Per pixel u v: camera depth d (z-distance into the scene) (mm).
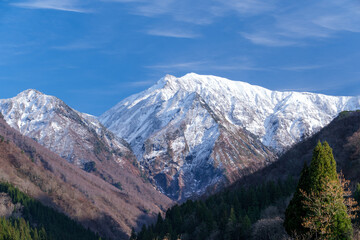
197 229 148250
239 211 142875
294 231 66875
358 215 79188
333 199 61688
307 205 64438
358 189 102312
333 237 61281
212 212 156250
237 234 121375
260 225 106250
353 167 150500
